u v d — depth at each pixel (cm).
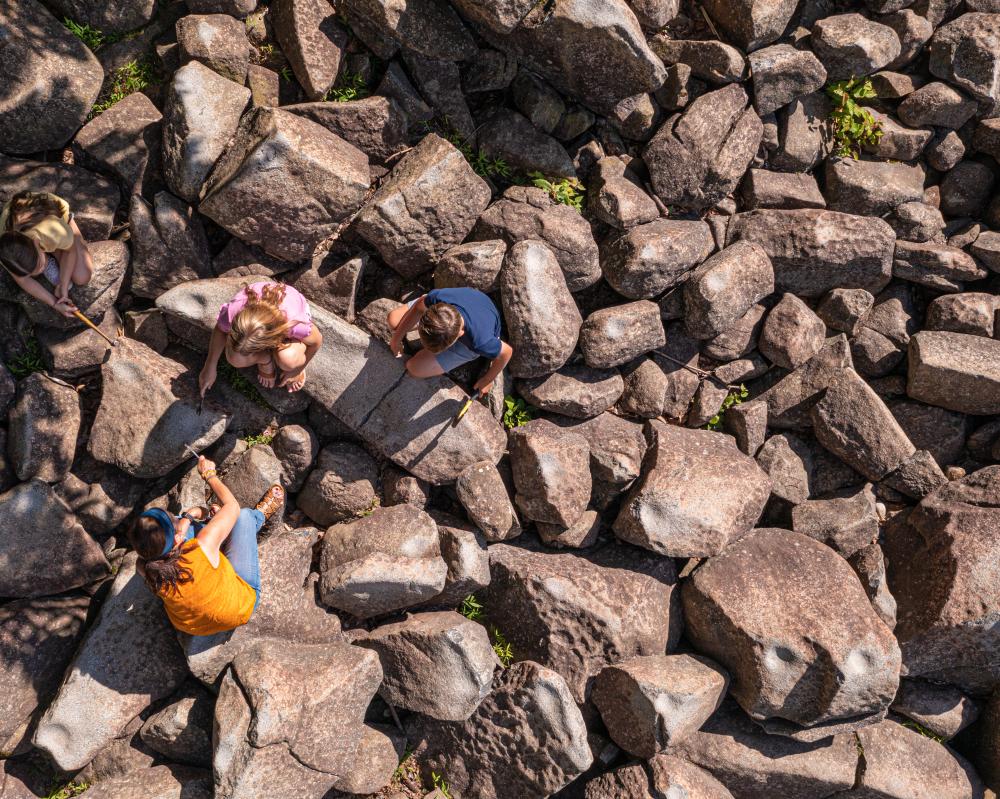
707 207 674
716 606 630
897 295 700
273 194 536
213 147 543
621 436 649
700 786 623
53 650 557
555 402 625
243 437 588
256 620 562
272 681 531
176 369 565
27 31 529
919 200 702
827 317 688
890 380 702
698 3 657
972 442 693
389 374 584
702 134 633
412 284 617
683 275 642
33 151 549
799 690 612
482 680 596
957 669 661
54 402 551
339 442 618
